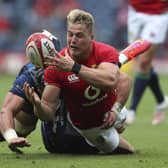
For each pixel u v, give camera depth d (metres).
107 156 18.38
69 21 16.81
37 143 21.88
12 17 58.97
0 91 43.84
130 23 32.31
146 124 30.11
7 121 17.41
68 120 18.20
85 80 16.61
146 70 29.95
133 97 29.92
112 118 17.73
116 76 16.91
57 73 17.19
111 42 57.97
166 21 31.45
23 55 58.06
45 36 16.73
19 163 16.81
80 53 16.94
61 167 16.11
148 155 18.72
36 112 17.16
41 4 59.19
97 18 58.41
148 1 31.42
